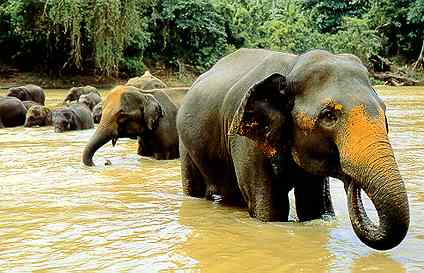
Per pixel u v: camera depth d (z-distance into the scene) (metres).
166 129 10.16
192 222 5.38
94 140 9.52
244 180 5.37
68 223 5.39
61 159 9.88
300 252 4.32
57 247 4.60
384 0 45.25
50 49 35.50
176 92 10.87
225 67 6.37
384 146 3.94
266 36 46.09
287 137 4.75
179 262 4.13
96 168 8.98
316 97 4.47
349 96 4.27
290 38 44.81
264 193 5.25
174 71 41.03
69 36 34.91
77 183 7.60
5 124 16.23
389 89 35.69
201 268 3.99
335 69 4.51
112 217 5.64
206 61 41.41
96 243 4.70
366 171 3.87
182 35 41.31
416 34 44.84
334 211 5.68
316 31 47.31
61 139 13.02
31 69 36.66
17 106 16.47
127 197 6.66
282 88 4.73
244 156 5.31
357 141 4.03
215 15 41.31
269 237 4.76
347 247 4.43
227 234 4.89
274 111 4.71
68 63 36.47
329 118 4.32
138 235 4.93
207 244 4.60
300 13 49.69
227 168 5.98
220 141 5.90
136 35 37.50
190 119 6.33
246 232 4.94
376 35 45.41
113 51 33.81
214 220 5.45
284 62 5.22
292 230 4.97
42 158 9.98
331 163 4.45
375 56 43.75
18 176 8.12
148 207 6.12
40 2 33.38
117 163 9.61
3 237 4.91
